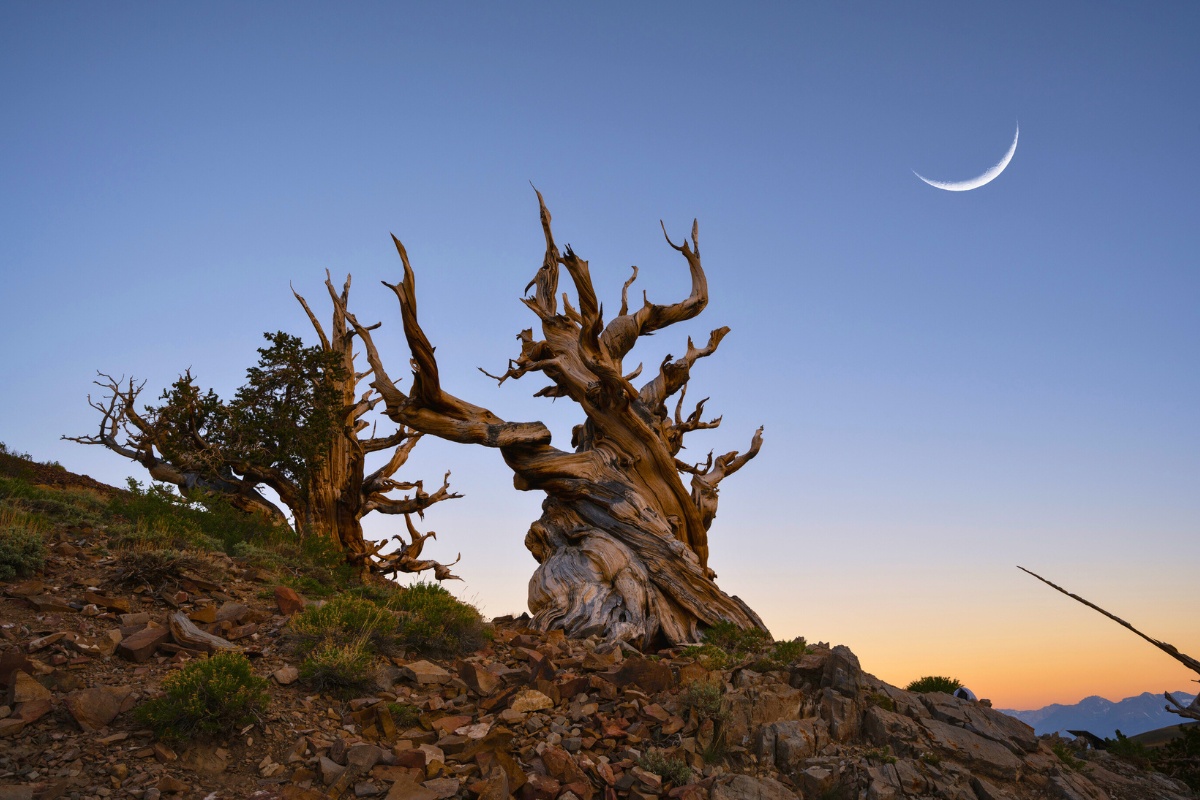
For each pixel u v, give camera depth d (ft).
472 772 30.71
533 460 70.18
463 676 39.27
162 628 36.52
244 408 95.61
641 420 73.51
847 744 39.27
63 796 24.57
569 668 44.47
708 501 79.20
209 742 29.19
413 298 63.16
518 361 75.97
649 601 64.95
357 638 39.81
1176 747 48.32
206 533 60.70
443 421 68.28
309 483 93.97
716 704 38.34
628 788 31.86
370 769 29.32
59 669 30.96
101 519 54.90
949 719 43.45
